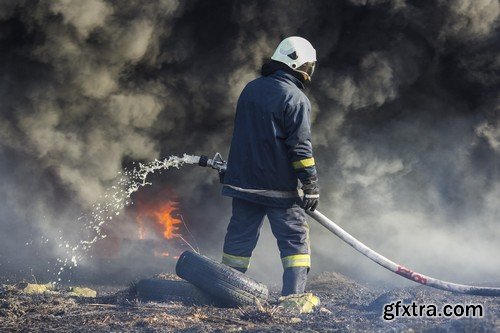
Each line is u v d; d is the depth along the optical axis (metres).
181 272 7.48
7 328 6.16
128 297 7.89
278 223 7.64
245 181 7.62
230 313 6.98
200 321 6.58
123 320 6.54
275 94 7.50
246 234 7.80
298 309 7.33
